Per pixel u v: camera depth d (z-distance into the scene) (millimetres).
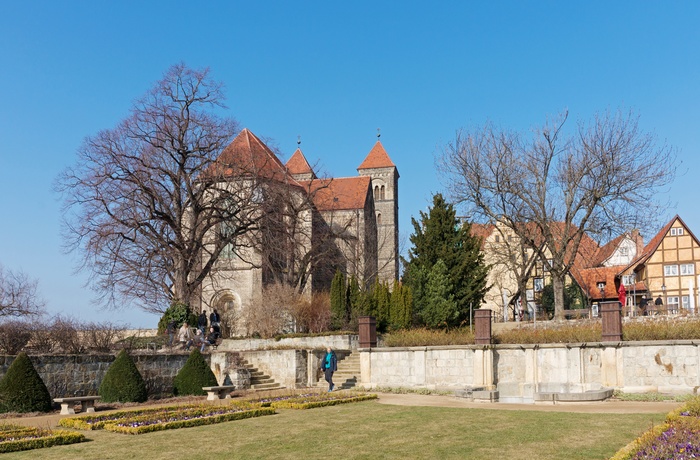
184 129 44469
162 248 43188
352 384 32625
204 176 45594
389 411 20453
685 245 60094
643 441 11742
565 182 52344
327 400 23078
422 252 52219
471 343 30203
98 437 16125
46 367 24844
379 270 71000
